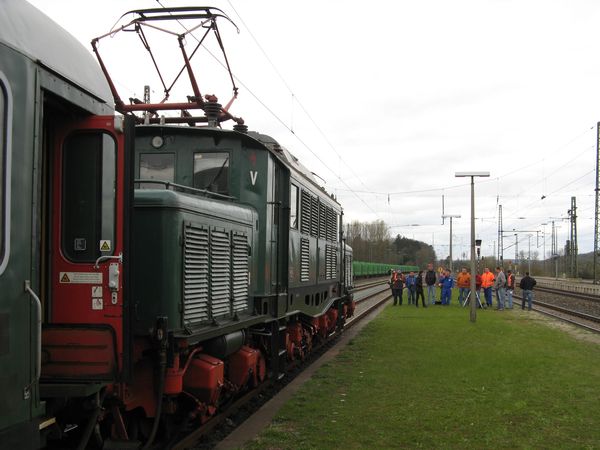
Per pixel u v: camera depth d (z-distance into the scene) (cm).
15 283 361
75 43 459
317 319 1310
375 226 9125
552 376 996
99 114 471
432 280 2762
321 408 793
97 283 449
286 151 1062
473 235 1925
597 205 4819
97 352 447
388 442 643
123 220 448
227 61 928
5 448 350
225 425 740
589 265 8488
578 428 695
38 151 389
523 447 625
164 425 636
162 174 807
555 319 2095
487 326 1766
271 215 884
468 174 1927
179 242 570
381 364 1135
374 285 5062
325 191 1455
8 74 361
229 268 714
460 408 786
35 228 382
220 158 815
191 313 598
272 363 920
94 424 466
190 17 872
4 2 375
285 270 972
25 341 369
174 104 858
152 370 575
